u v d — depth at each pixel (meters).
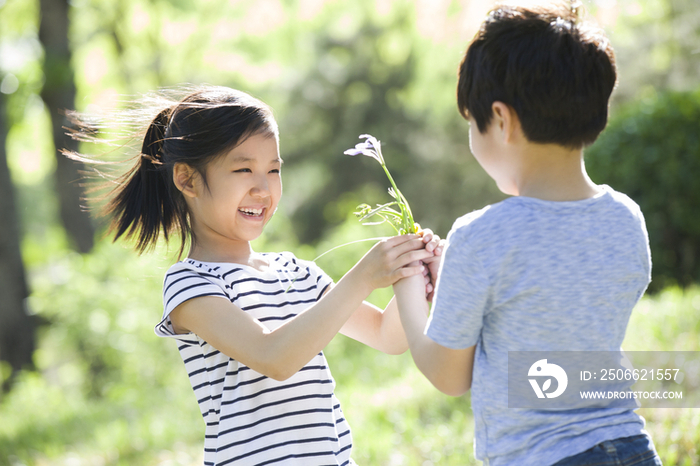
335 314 1.92
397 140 17.80
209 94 2.20
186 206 2.24
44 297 9.93
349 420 4.90
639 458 1.64
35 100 13.00
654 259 8.26
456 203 17.31
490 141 1.76
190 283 2.03
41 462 5.65
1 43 14.65
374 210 2.20
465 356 1.72
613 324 1.70
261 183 2.12
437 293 1.71
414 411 4.86
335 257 9.29
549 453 1.62
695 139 8.01
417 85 18.33
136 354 8.88
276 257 2.34
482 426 1.72
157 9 18.33
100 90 18.92
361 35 18.47
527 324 1.64
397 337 2.29
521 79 1.65
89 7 17.03
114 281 9.63
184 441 5.45
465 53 1.80
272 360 1.88
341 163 18.08
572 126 1.67
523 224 1.64
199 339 2.07
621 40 14.57
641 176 8.22
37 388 9.16
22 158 23.66
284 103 18.56
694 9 13.86
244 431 1.96
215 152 2.09
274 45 20.78
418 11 18.73
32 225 24.75
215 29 19.97
